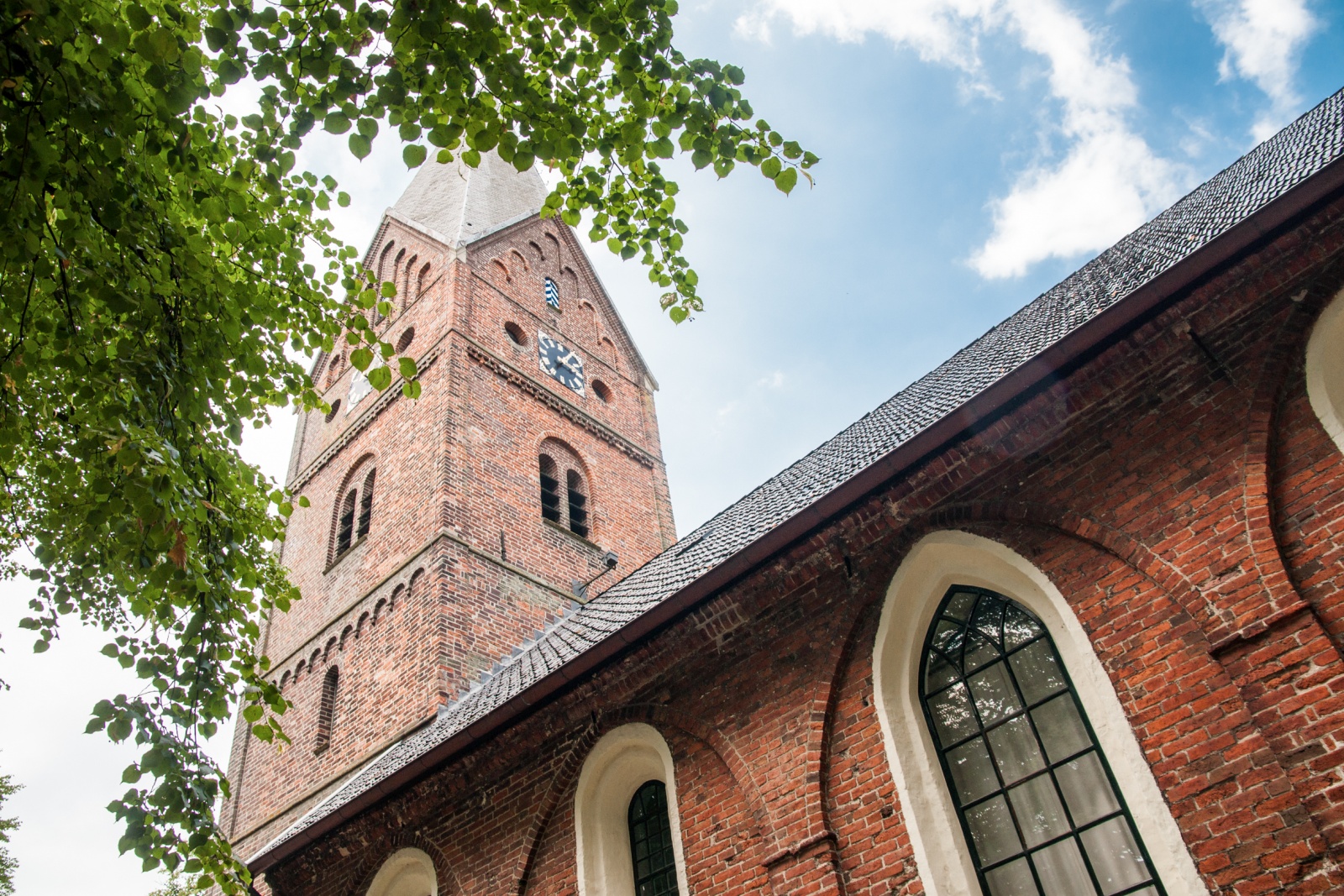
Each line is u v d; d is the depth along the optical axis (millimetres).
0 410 5570
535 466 19250
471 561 16094
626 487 21703
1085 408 6891
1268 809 5117
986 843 6410
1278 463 5898
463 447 17750
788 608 8070
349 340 7156
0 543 8242
